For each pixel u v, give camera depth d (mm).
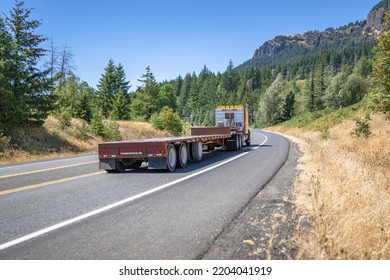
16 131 18391
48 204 5820
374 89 10961
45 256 3592
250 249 3738
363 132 18719
